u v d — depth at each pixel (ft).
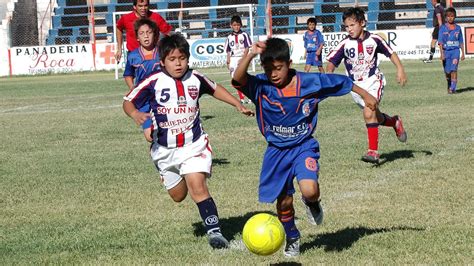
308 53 85.92
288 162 15.87
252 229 13.92
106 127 44.29
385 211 20.07
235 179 25.80
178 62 17.20
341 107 50.29
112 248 17.35
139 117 16.96
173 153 17.49
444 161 27.53
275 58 14.93
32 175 28.17
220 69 106.73
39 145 36.99
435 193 22.06
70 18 126.72
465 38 112.47
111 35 125.08
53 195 24.31
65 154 33.58
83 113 53.83
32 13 128.57
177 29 116.16
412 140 33.19
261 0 122.52
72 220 20.68
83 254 16.89
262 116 16.08
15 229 19.80
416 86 64.75
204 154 17.52
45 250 17.38
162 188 24.99
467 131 35.22
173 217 20.62
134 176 27.40
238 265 15.56
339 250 16.39
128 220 20.43
